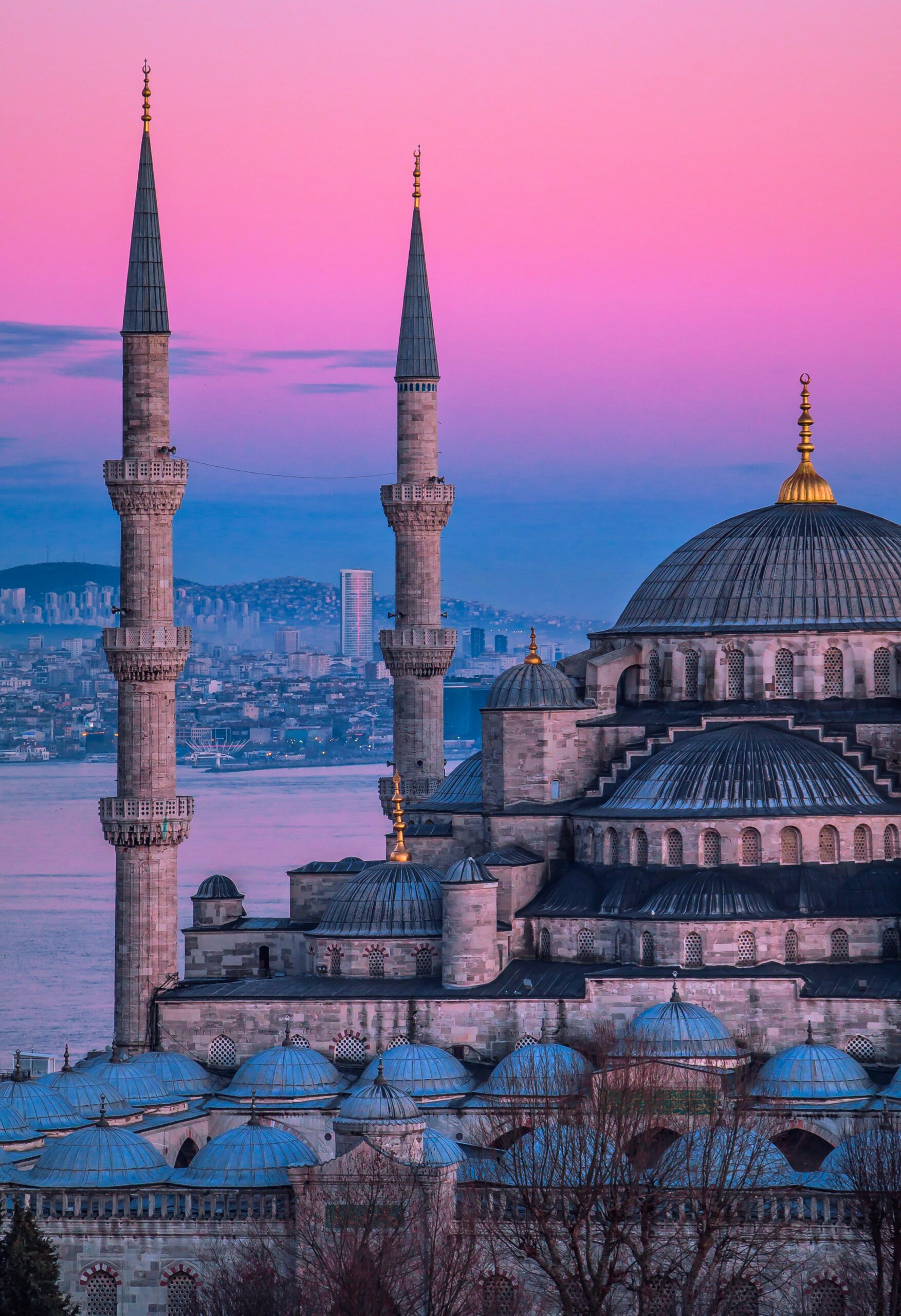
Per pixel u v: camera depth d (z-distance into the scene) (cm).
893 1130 14400
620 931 17688
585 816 18375
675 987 16675
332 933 18062
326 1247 13900
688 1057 16188
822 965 17438
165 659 19175
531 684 19025
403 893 18088
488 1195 14362
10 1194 14600
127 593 19425
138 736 19138
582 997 17175
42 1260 13625
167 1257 14262
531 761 18912
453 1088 16475
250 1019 17800
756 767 18062
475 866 17625
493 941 17588
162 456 19675
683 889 17562
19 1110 15962
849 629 19112
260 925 19688
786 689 19288
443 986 17575
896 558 19688
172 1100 16812
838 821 17825
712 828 17812
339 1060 17588
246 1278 13500
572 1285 13562
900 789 18488
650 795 18162
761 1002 16925
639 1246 13938
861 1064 16812
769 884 17675
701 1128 14600
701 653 19375
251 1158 14812
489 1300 13812
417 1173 14225
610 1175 13850
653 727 19112
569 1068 15988
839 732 18862
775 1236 13762
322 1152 16538
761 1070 16288
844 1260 13788
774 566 19550
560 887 18375
